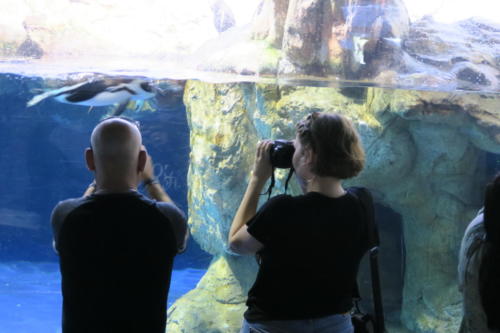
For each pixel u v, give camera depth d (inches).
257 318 93.0
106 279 83.4
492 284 82.8
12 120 955.3
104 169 86.8
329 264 89.7
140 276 84.3
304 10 271.0
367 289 384.8
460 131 311.1
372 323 97.6
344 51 274.7
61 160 1059.9
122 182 87.3
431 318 350.9
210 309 421.7
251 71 291.4
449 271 353.4
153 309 86.0
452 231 347.6
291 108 306.7
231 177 381.7
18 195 1115.3
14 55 283.3
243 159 374.3
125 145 86.6
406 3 301.3
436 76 273.6
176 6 327.3
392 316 381.7
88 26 304.2
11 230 1116.5
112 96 237.5
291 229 87.9
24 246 1103.0
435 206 349.1
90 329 84.0
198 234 476.4
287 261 89.0
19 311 676.7
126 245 83.4
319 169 90.2
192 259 909.8
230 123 367.2
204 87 376.5
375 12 277.1
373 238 95.6
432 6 307.7
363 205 94.4
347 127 91.4
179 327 415.2
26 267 956.0
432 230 353.4
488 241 82.7
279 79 285.1
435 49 287.4
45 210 1125.7
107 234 83.0
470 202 346.0
